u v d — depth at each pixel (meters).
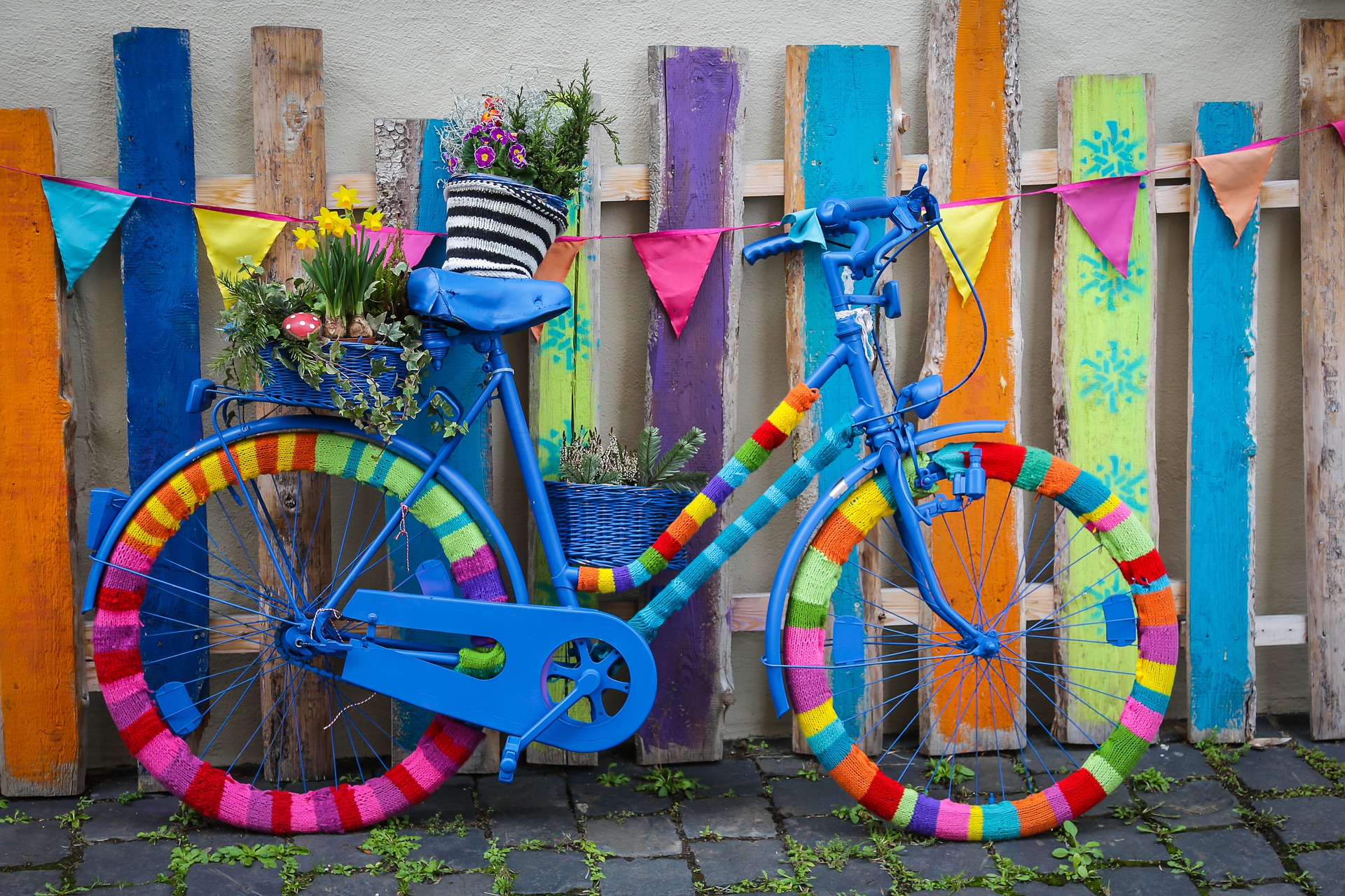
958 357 2.96
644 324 3.01
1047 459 2.61
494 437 2.99
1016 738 3.07
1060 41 3.01
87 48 2.75
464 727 2.64
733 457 2.58
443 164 2.79
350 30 2.83
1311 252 3.02
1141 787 2.84
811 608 2.60
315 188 2.77
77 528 2.82
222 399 2.61
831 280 2.56
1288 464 3.22
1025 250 3.07
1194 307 3.00
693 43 2.93
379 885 2.41
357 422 2.49
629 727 2.62
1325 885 2.42
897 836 2.61
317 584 2.89
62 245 2.68
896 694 3.15
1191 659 3.06
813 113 2.87
